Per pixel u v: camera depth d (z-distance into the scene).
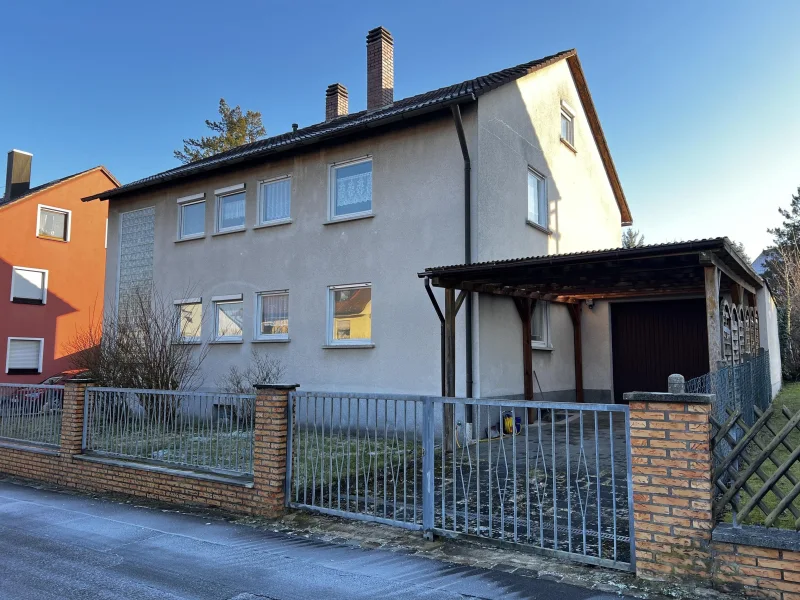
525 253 12.01
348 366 11.78
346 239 12.10
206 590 4.32
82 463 8.12
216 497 6.65
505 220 11.31
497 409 10.77
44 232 23.23
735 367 7.46
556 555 4.68
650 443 4.25
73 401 8.43
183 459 7.21
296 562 4.88
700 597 3.92
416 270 11.06
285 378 12.73
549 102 13.66
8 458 9.26
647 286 10.93
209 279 14.45
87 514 6.63
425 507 5.32
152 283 15.67
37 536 5.79
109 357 13.43
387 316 11.35
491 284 10.41
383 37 15.13
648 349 14.16
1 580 4.56
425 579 4.43
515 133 11.98
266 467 6.27
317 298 12.43
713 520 4.06
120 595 4.25
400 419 9.94
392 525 5.61
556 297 13.08
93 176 24.95
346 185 12.45
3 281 21.64
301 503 6.26
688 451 4.12
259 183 13.82
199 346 14.34
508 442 9.73
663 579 4.14
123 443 7.89
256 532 5.75
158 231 15.74
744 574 3.89
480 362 10.32
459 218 10.64
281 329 13.21
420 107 10.53
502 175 11.34
